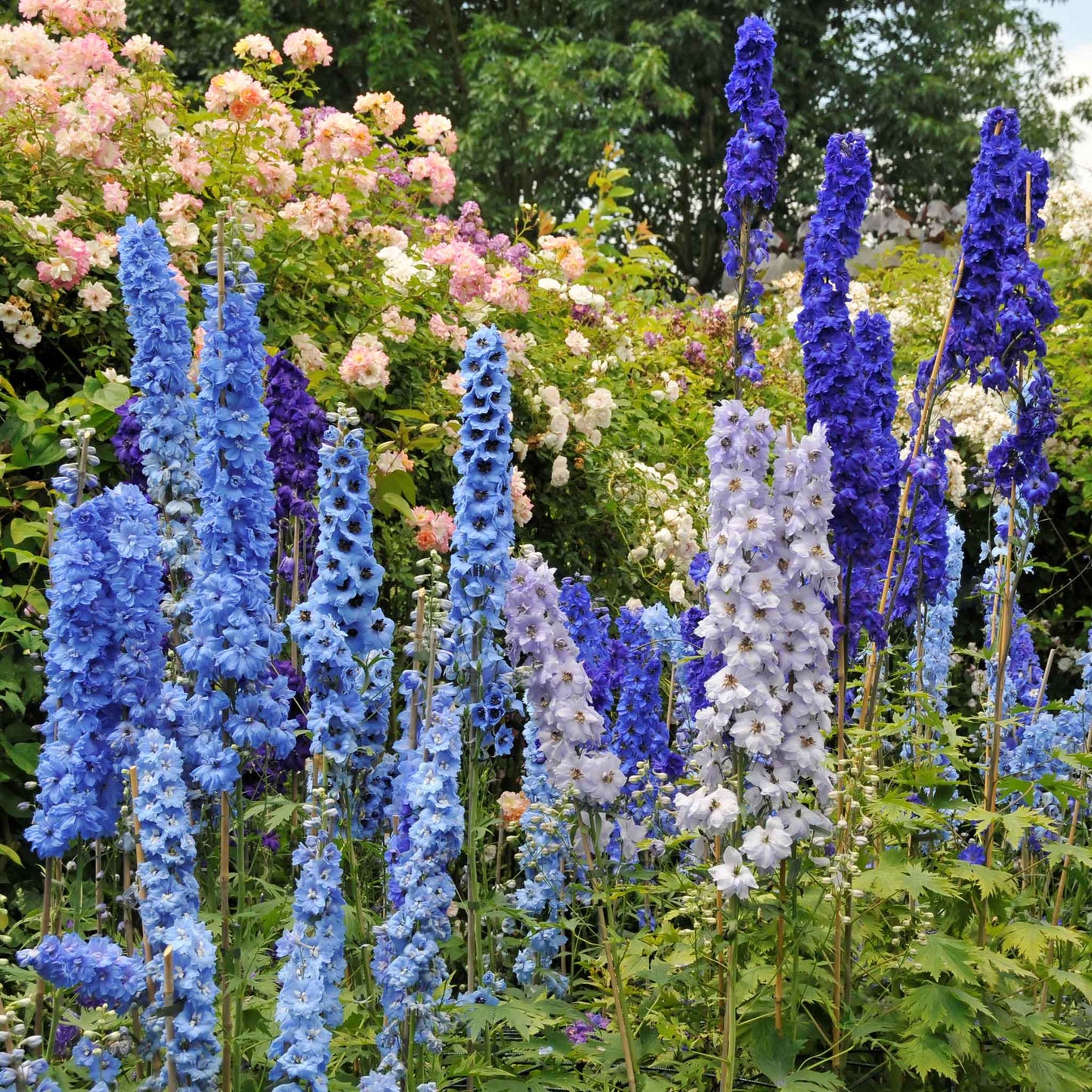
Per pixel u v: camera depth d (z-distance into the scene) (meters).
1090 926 4.59
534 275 7.47
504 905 3.61
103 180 5.75
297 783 4.16
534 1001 3.40
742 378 4.51
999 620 5.09
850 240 4.02
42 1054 2.89
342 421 3.58
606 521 6.95
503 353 3.59
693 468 8.27
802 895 3.64
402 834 3.28
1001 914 3.92
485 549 3.52
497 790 5.34
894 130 22.70
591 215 9.49
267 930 3.15
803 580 3.26
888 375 4.58
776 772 3.22
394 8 19.77
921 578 4.81
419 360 6.23
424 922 2.94
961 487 7.06
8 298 5.16
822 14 23.14
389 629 3.67
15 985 3.38
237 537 3.23
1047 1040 3.84
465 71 20.25
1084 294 11.12
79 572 2.94
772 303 11.39
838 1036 3.37
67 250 5.07
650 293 10.04
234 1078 2.88
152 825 2.71
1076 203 10.52
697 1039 3.41
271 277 5.82
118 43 6.29
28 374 5.36
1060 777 5.00
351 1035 3.22
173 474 3.58
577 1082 3.32
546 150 19.47
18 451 4.73
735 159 4.43
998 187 4.04
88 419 4.88
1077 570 9.05
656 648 4.58
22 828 4.62
